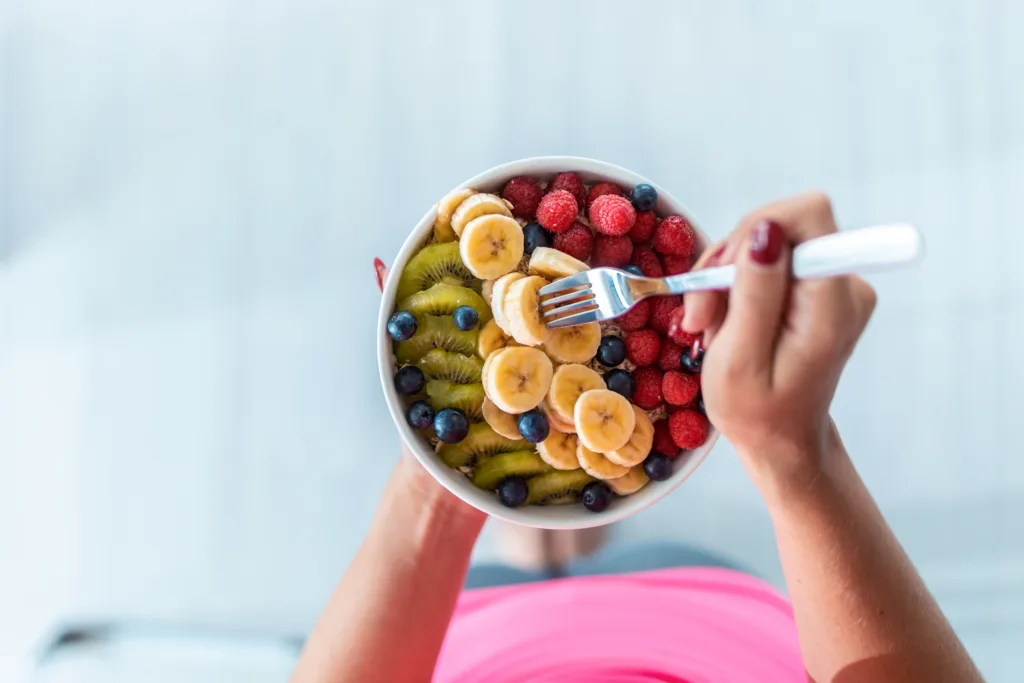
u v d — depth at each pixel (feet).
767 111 6.16
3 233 6.46
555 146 6.14
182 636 6.07
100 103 6.48
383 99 6.26
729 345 1.91
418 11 6.27
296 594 6.19
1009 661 5.89
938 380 6.12
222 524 6.26
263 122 6.35
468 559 3.16
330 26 6.34
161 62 6.45
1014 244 6.10
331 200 6.26
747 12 6.19
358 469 6.23
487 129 6.17
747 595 4.14
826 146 6.14
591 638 4.01
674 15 6.20
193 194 6.38
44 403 6.39
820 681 2.60
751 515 5.84
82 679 6.01
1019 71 6.16
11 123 6.49
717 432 2.91
